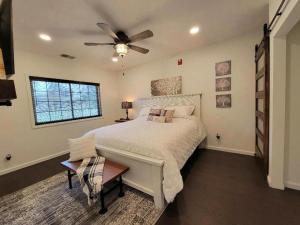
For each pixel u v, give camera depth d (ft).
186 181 7.25
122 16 6.70
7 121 9.26
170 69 12.87
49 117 11.64
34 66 10.47
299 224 4.65
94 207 5.73
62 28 7.45
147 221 5.01
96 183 5.22
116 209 5.58
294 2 3.88
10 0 2.23
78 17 6.59
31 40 8.58
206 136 11.49
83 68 13.69
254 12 6.82
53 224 5.04
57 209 5.71
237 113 10.27
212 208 5.46
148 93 14.66
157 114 11.19
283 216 4.97
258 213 5.13
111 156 7.14
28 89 10.14
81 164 6.63
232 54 10.05
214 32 8.82
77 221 5.12
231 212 5.24
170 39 9.52
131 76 15.84
